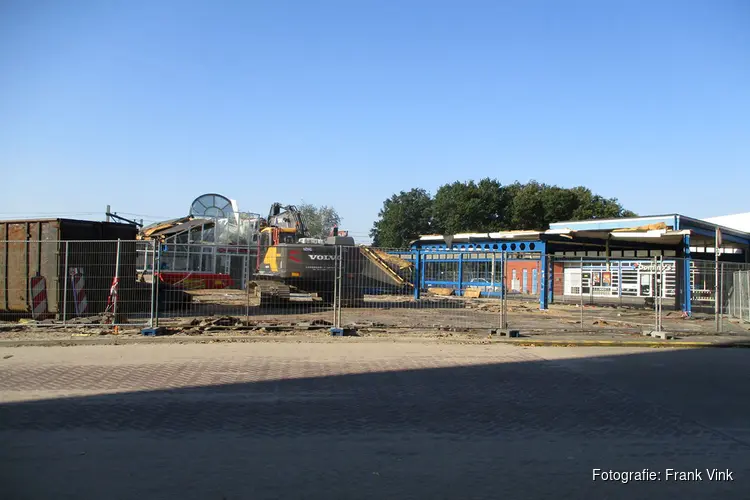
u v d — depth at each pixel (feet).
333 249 67.62
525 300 95.86
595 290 98.02
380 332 50.08
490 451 20.12
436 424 23.25
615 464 19.10
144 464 18.15
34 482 16.55
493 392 29.17
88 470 17.56
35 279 50.42
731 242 104.78
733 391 30.53
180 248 85.66
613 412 25.71
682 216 91.20
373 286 70.23
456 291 103.71
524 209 225.15
